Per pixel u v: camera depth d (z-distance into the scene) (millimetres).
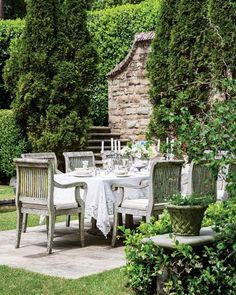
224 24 10633
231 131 4172
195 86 11047
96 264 5793
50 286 4922
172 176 6520
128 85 13750
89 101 12625
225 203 4512
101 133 13578
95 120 14969
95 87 14859
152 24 14094
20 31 14766
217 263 4211
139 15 14336
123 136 13875
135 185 6551
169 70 11477
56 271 5484
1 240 7039
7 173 12773
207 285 4336
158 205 6367
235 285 4270
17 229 6582
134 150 7633
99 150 12984
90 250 6520
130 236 4828
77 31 12484
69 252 6398
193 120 4457
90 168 7469
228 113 4254
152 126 11672
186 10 11219
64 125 12039
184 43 11250
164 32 11711
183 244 4164
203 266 4531
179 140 4480
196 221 4484
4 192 11477
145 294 4691
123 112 13883
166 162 6367
